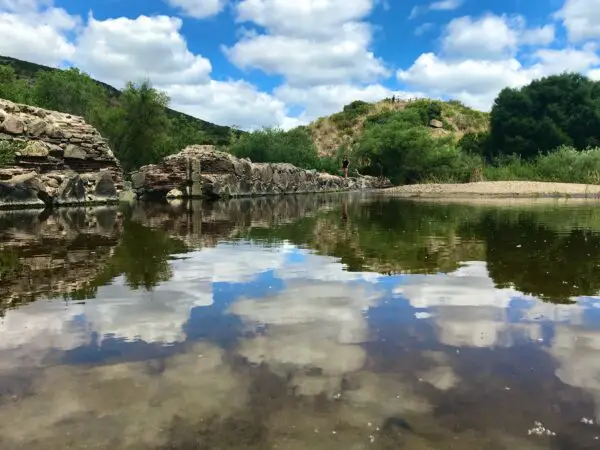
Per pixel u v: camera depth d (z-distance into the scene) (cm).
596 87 5109
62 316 286
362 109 7800
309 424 157
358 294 336
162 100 3775
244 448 143
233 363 210
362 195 2434
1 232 751
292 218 1034
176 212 1252
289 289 354
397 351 223
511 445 145
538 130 4753
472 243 598
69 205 1542
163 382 191
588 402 172
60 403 174
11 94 3069
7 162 1395
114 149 3669
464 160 3416
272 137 3734
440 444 145
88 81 4081
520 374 196
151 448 144
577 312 287
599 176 2630
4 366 209
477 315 281
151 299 326
